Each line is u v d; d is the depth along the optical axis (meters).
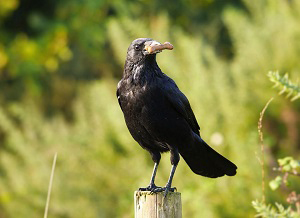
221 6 18.55
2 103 18.09
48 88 18.53
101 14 18.20
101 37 17.88
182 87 12.85
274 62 13.72
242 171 11.73
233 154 12.07
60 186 13.12
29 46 17.92
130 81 8.07
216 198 11.71
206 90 12.58
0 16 18.47
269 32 14.10
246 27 14.17
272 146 13.78
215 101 12.80
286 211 6.75
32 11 18.97
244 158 11.70
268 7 15.13
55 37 18.02
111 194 13.16
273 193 11.44
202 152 8.42
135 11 16.77
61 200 13.09
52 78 18.58
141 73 8.02
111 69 18.23
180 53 13.50
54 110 18.30
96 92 13.90
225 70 13.59
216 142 11.86
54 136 13.76
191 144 8.30
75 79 18.56
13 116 17.31
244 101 13.25
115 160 13.45
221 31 17.52
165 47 7.81
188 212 11.71
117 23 13.98
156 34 14.12
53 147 13.62
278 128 13.93
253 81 13.65
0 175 15.16
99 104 13.71
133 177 12.97
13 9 18.61
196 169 8.70
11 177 13.83
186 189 11.56
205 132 12.29
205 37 16.91
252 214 11.52
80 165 13.45
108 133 13.57
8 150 16.06
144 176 12.29
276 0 15.07
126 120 8.29
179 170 11.88
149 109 7.98
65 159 13.47
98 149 13.52
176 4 18.28
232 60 15.90
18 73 17.92
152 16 17.44
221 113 12.77
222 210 11.63
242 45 14.03
